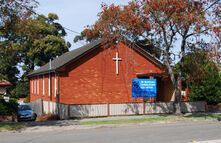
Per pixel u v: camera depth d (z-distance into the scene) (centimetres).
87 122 2428
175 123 2400
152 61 3669
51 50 6112
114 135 1767
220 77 3466
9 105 3253
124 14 2564
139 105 3112
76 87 3428
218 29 2450
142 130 1978
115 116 2961
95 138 1666
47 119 3173
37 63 6209
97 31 2723
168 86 3675
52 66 3791
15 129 2105
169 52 2734
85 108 2950
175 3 2420
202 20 2453
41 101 3766
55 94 3500
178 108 2905
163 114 3005
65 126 2233
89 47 3531
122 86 3578
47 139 1661
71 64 3422
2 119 3095
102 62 3522
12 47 2441
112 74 3550
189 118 2589
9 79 6594
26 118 3259
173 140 1558
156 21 2548
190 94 3484
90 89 3469
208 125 2212
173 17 2472
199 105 3266
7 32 2330
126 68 3600
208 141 1506
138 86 3116
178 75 2881
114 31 2673
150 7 2484
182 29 2566
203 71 2839
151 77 3528
